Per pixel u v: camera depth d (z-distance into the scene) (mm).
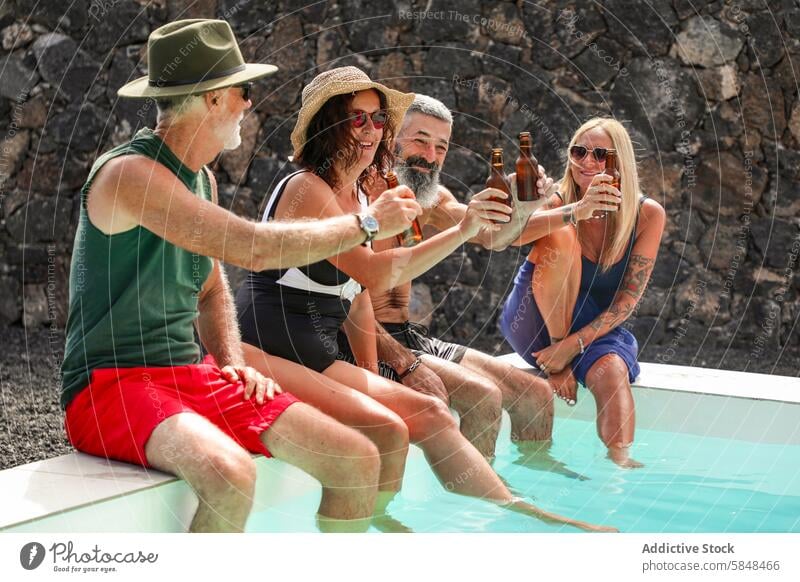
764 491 3230
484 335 6445
